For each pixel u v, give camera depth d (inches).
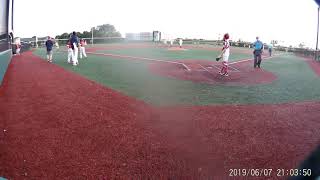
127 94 475.2
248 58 1049.5
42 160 264.7
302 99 476.4
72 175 243.1
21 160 263.7
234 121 360.5
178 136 315.9
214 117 373.7
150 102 434.9
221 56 687.1
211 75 667.4
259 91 528.7
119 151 282.7
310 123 356.8
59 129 328.2
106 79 589.3
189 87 542.9
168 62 851.4
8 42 767.1
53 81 550.0
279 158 267.9
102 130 328.2
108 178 239.1
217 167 255.3
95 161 264.8
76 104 410.0
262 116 380.5
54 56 1011.3
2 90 478.3
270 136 317.4
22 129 326.3
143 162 263.7
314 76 714.2
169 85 554.3
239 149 287.3
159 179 237.9
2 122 343.9
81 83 539.8
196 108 410.0
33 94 454.6
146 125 344.8
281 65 904.3
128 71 692.1
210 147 291.6
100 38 1817.2
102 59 914.7
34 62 826.2
